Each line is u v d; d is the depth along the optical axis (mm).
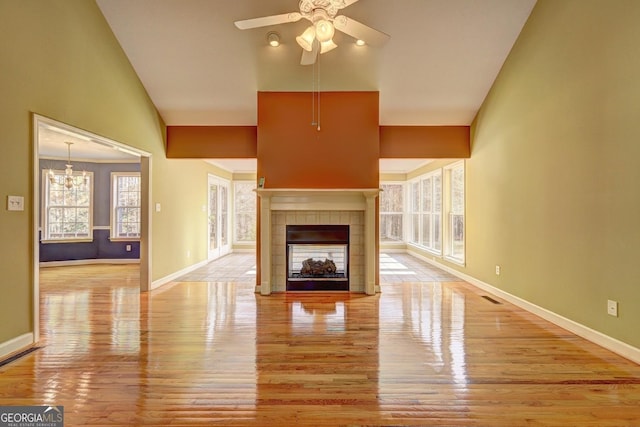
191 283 5379
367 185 4668
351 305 4105
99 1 3605
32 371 2398
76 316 3670
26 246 2832
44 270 6656
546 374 2359
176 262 5852
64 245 7246
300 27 3871
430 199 7438
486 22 3777
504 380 2281
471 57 4168
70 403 2010
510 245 4176
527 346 2844
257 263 4883
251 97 4785
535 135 3654
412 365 2502
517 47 3947
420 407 1978
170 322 3467
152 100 4832
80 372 2387
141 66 4320
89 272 6418
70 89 3283
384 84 4559
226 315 3711
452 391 2146
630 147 2545
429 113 5031
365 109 4676
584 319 3008
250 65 4293
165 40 3984
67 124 3250
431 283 5320
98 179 7566
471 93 4680
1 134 2598
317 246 4922
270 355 2678
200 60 4227
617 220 2660
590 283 2932
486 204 4770
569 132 3152
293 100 4676
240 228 9547
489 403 2016
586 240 2971
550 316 3453
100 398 2062
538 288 3646
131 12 3709
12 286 2705
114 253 7617
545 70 3475
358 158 4676
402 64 4273
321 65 4293
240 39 3969
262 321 3510
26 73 2799
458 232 6152
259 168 4648
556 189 3338
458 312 3805
